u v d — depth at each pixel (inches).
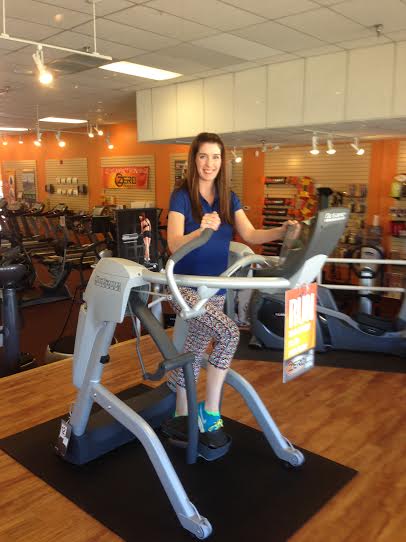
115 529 78.7
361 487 90.0
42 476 93.2
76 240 489.7
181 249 68.2
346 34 195.0
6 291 165.8
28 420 115.7
